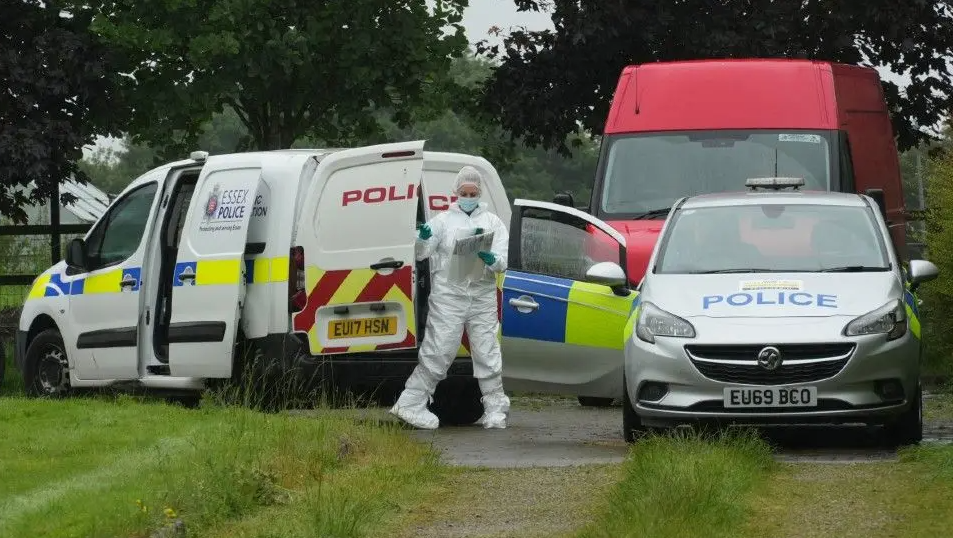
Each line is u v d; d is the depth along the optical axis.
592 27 63.94
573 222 36.22
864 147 45.97
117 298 41.78
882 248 33.28
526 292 35.88
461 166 39.44
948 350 53.19
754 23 65.06
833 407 30.11
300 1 62.28
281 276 37.69
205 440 29.41
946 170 50.50
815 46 67.50
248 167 38.75
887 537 20.86
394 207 37.19
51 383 44.53
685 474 23.66
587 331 35.16
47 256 64.25
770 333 30.20
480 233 36.38
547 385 36.09
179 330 39.00
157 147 66.75
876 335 30.25
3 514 22.97
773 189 38.44
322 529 21.94
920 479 25.44
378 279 37.16
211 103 61.97
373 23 63.38
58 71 60.28
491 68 69.25
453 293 36.66
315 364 37.28
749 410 30.14
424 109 68.44
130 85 63.19
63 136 60.12
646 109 45.53
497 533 22.00
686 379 30.42
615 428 38.91
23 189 65.06
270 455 27.69
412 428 36.78
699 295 31.62
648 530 20.75
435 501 25.02
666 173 44.22
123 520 22.22
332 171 37.62
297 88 63.94
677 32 66.00
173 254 41.50
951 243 49.38
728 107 45.09
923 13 64.81
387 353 37.69
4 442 30.34
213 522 22.92
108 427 32.50
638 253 40.56
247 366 38.16
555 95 67.81
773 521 22.19
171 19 60.66
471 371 38.03
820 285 31.69
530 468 28.56
